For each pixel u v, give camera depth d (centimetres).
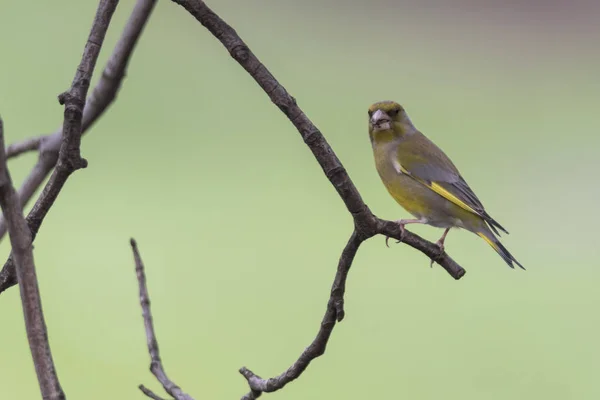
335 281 366
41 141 472
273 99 339
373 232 358
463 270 386
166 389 421
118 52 473
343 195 347
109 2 342
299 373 385
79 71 338
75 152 339
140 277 437
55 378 270
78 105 336
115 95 483
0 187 262
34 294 269
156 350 430
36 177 472
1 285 349
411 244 374
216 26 340
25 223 267
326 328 371
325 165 344
